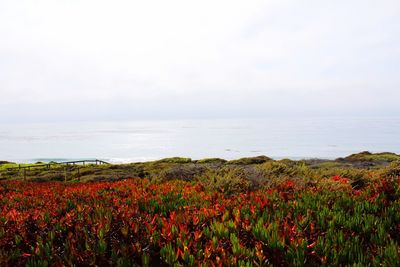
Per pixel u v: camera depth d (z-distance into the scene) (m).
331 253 4.45
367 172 13.19
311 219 5.80
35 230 6.07
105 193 9.75
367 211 6.46
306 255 4.51
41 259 4.59
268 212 6.38
